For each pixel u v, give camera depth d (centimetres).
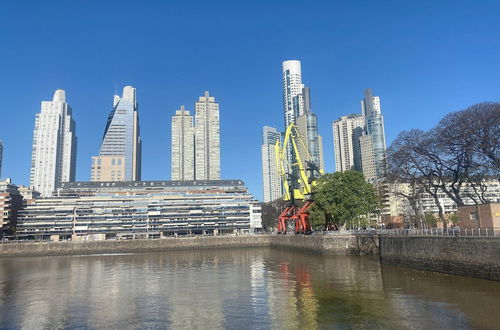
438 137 8631
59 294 5356
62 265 10469
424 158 8956
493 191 18338
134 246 16662
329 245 10962
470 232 5903
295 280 6078
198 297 4862
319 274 6694
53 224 19762
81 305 4531
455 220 16550
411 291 4641
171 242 17125
